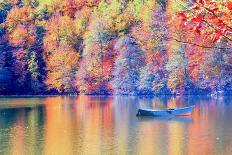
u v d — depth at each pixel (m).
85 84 96.12
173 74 82.75
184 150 32.09
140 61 88.12
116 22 99.00
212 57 78.50
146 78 86.00
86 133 39.81
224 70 78.44
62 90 100.00
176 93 83.25
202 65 79.81
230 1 7.71
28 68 100.56
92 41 97.12
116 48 89.88
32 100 80.44
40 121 47.91
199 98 76.25
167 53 83.94
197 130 40.47
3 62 99.44
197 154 30.72
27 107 64.88
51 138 37.22
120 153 31.48
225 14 7.80
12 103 72.94
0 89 97.12
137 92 87.62
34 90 99.94
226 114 51.09
